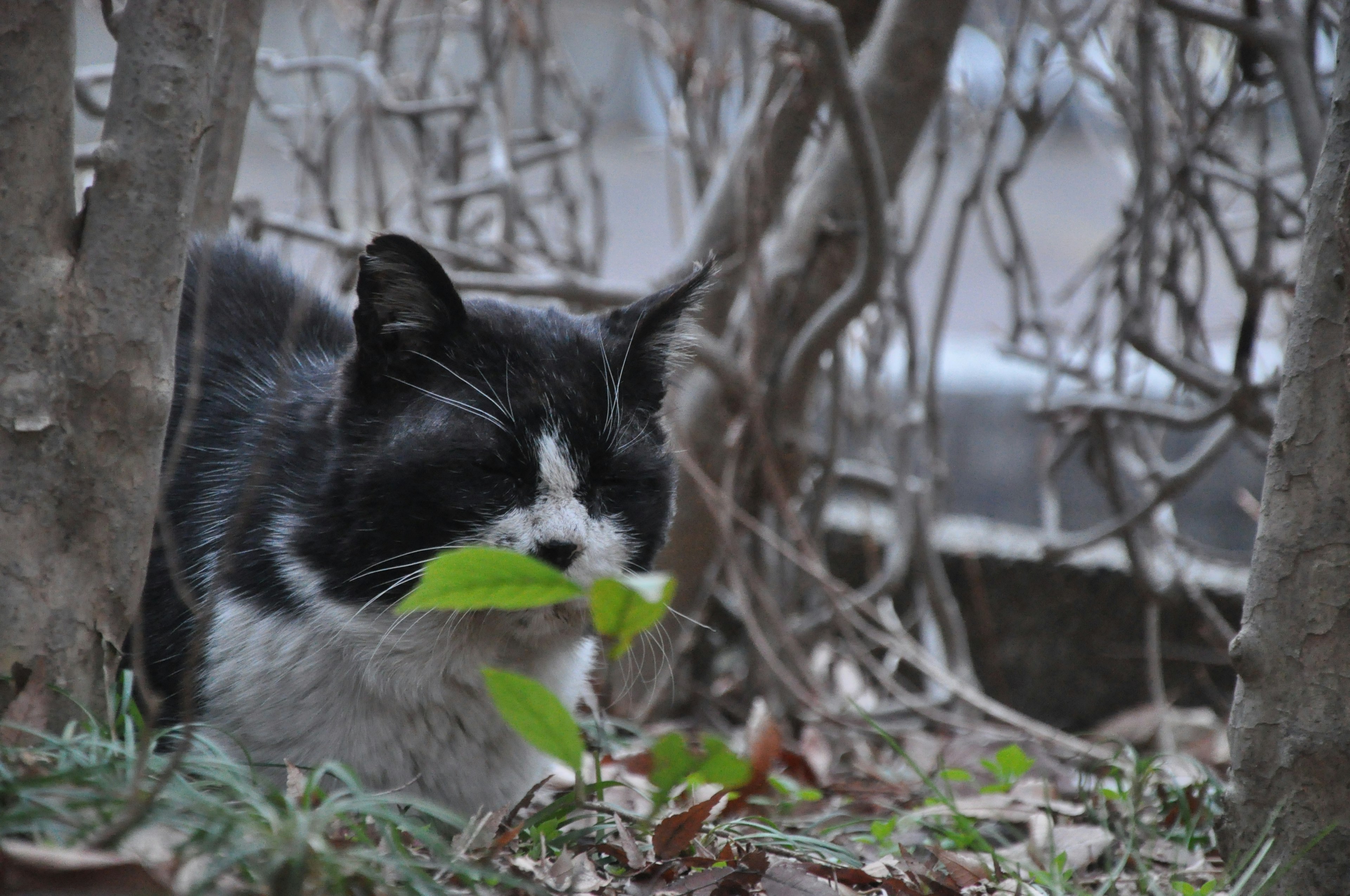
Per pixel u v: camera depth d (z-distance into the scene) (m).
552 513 3.06
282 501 3.16
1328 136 2.69
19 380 2.49
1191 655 6.38
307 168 6.30
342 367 3.23
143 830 2.17
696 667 6.32
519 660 3.29
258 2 3.86
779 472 5.23
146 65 2.53
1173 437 7.09
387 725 3.13
